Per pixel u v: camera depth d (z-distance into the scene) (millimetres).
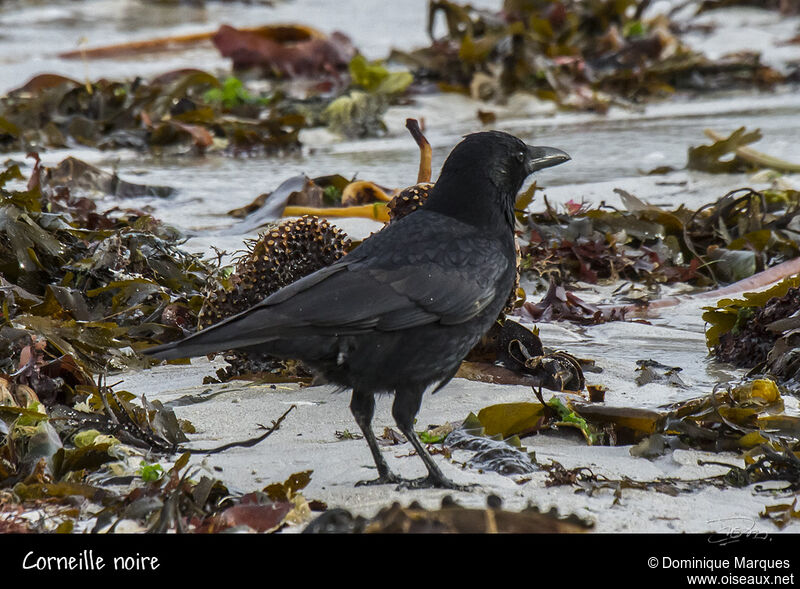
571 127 24422
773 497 7492
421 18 43938
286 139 22469
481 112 25203
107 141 22703
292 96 27828
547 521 6465
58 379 9172
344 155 21812
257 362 10250
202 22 42219
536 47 28094
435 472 7684
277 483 7258
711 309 11078
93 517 7043
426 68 28531
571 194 17469
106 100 23906
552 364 9898
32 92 25438
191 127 22719
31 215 11961
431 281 7883
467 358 10195
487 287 8125
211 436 8672
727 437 8383
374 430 8797
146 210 16953
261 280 10133
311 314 7523
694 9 41688
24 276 11359
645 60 30297
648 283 13711
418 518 6484
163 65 32938
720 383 10070
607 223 14883
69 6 45219
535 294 13203
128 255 11898
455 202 8523
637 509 7215
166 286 11867
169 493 7109
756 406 8914
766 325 10547
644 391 9875
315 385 9820
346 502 7332
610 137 22859
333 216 15539
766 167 19031
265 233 10328
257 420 9008
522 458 8016
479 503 7262
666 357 11062
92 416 8453
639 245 14828
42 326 9938
